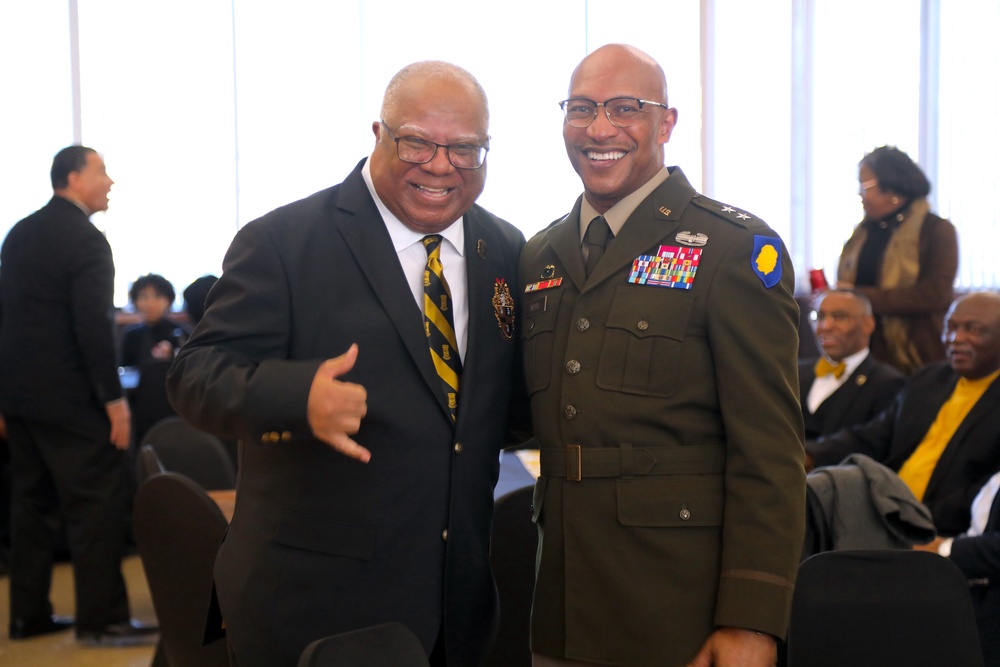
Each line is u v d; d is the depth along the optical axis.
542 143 6.12
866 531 2.32
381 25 6.16
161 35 6.10
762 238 1.63
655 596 1.59
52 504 4.04
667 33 6.26
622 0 6.20
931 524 2.32
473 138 1.62
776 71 6.36
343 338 1.64
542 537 1.73
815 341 5.45
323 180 6.23
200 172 6.16
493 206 6.11
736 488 1.57
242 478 1.72
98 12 6.04
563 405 1.67
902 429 3.25
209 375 1.51
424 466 1.65
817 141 6.42
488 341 1.74
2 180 5.99
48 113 6.03
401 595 1.63
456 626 1.68
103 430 3.86
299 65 6.19
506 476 3.26
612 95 1.69
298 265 1.65
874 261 4.43
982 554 2.43
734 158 6.37
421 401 1.65
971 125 6.52
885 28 6.45
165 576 2.38
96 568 3.87
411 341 1.65
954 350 3.04
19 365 3.80
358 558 1.61
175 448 3.46
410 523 1.64
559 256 1.77
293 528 1.62
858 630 1.91
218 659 2.31
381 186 1.67
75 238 3.78
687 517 1.60
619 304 1.66
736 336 1.58
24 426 3.92
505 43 6.14
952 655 1.88
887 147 4.43
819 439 3.50
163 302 5.61
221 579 1.68
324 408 1.40
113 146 6.08
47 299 3.79
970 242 6.54
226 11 6.12
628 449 1.62
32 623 4.00
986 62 6.52
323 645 1.39
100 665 3.65
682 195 1.73
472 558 1.70
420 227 1.70
